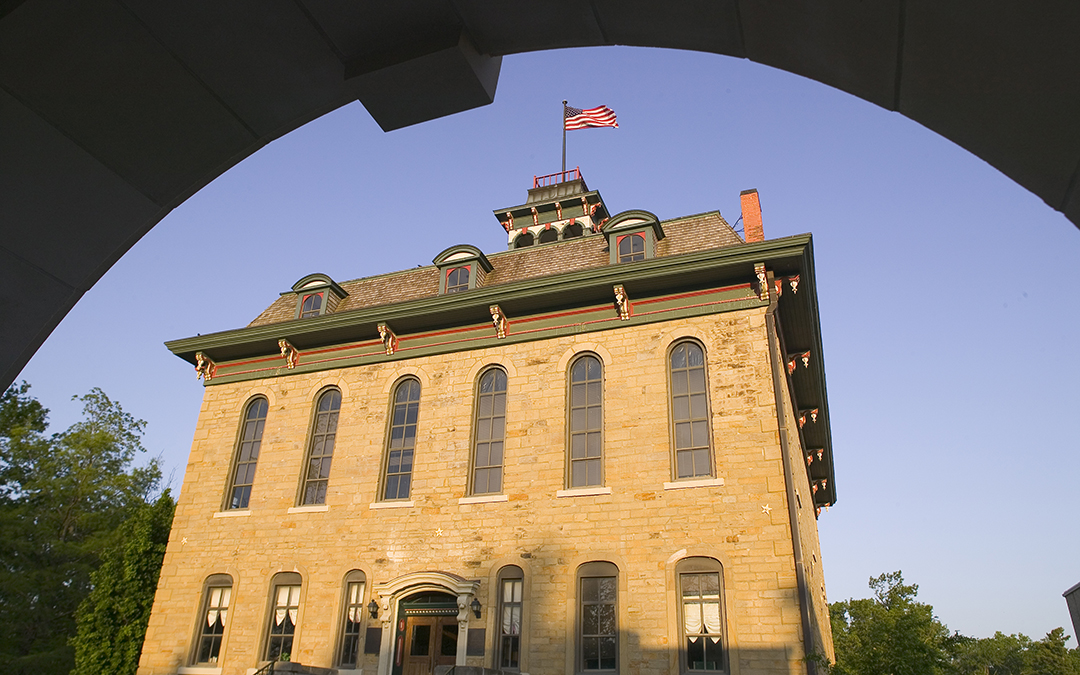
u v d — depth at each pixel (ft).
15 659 106.11
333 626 60.64
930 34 10.32
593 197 96.99
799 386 74.33
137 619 77.77
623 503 56.80
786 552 51.47
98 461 134.82
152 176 16.21
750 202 72.74
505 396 65.41
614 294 63.52
